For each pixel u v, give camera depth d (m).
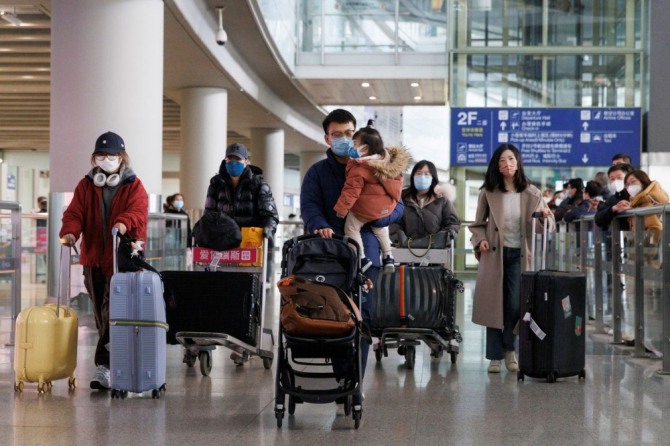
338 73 27.16
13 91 25.89
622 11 22.84
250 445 5.21
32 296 14.86
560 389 7.09
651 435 5.49
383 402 6.53
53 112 13.00
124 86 12.94
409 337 8.04
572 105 22.91
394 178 6.20
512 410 6.25
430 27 26.73
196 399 6.60
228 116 32.16
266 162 35.94
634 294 9.08
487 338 7.96
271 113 30.72
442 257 8.49
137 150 13.08
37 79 23.44
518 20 23.08
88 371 7.78
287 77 27.20
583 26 22.95
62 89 12.91
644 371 8.04
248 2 18.31
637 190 9.23
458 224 8.77
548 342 7.34
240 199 8.34
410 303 8.09
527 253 7.86
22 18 16.81
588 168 22.92
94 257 7.01
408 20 26.77
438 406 6.38
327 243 5.91
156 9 13.38
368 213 6.17
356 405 5.64
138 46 13.07
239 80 24.16
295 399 5.94
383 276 8.15
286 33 25.75
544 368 7.35
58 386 7.09
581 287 7.52
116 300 6.53
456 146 23.08
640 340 8.96
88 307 12.22
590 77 22.89
